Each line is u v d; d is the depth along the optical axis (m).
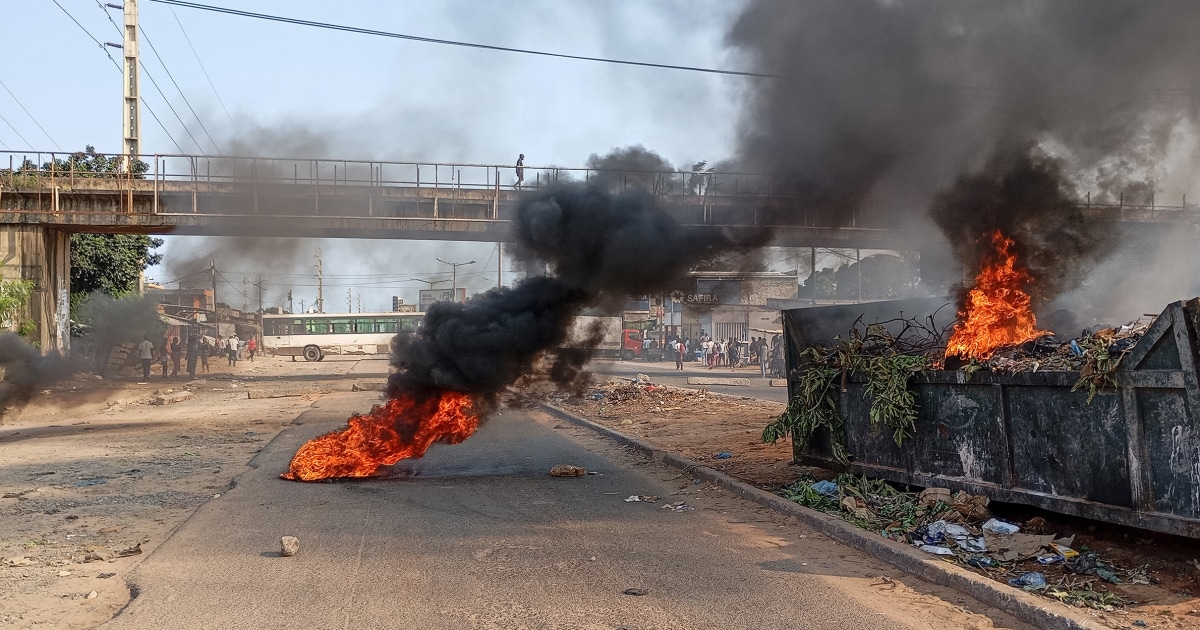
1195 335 4.95
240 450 12.62
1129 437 5.35
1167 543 5.71
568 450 12.62
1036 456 6.11
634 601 5.12
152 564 6.06
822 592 5.27
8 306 22.58
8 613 4.95
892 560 5.92
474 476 10.19
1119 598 4.84
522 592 5.33
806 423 8.50
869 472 7.90
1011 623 4.68
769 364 33.00
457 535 6.98
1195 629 4.35
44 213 24.84
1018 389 6.26
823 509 7.46
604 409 18.28
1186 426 5.04
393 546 6.60
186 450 12.62
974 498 6.61
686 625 4.68
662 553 6.31
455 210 27.27
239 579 5.67
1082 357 5.82
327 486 9.48
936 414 7.09
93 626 4.77
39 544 6.72
